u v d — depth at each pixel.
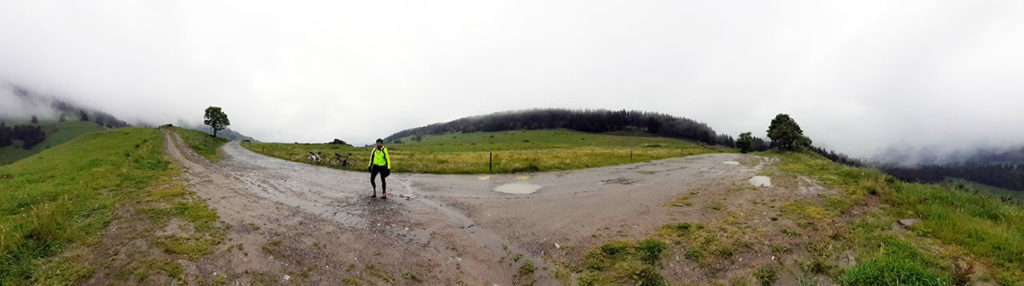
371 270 5.78
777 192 11.73
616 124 192.25
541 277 5.71
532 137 145.88
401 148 71.38
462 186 13.89
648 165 23.44
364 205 10.16
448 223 8.41
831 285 5.34
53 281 5.05
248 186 13.14
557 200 11.13
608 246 6.75
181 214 8.49
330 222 8.27
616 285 5.39
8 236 6.23
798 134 71.81
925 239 6.83
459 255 6.50
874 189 11.37
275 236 7.09
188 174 15.83
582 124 181.62
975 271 5.42
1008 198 9.99
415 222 8.42
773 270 5.80
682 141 153.38
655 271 5.78
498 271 5.94
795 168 18.92
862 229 7.47
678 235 7.33
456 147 68.44
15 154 166.75
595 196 11.79
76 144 34.56
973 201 9.67
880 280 5.06
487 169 18.95
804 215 8.68
